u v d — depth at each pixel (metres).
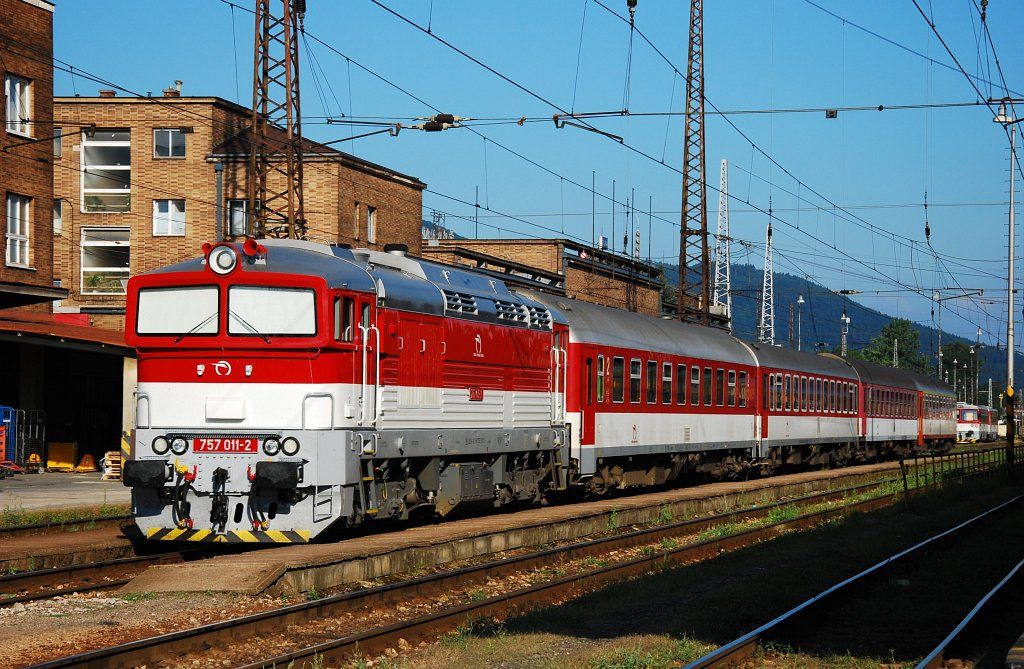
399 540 15.62
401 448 16.69
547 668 10.00
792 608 13.30
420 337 17.45
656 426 27.27
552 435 22.14
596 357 24.05
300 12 31.80
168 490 15.14
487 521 18.88
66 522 18.34
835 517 24.88
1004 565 17.84
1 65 30.47
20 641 10.21
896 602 14.08
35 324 28.73
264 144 32.66
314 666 9.50
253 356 15.12
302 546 15.02
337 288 15.29
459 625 11.69
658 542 19.72
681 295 40.81
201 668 9.61
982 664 10.91
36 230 31.89
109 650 9.30
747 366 33.56
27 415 33.72
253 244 15.25
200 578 12.72
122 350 31.14
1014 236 47.47
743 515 24.11
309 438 14.86
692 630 11.92
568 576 14.36
